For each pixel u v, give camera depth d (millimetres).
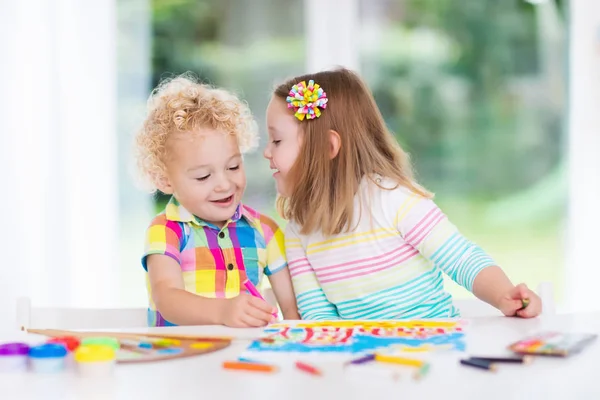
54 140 2508
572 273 2816
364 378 721
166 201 2689
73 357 806
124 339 916
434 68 2775
